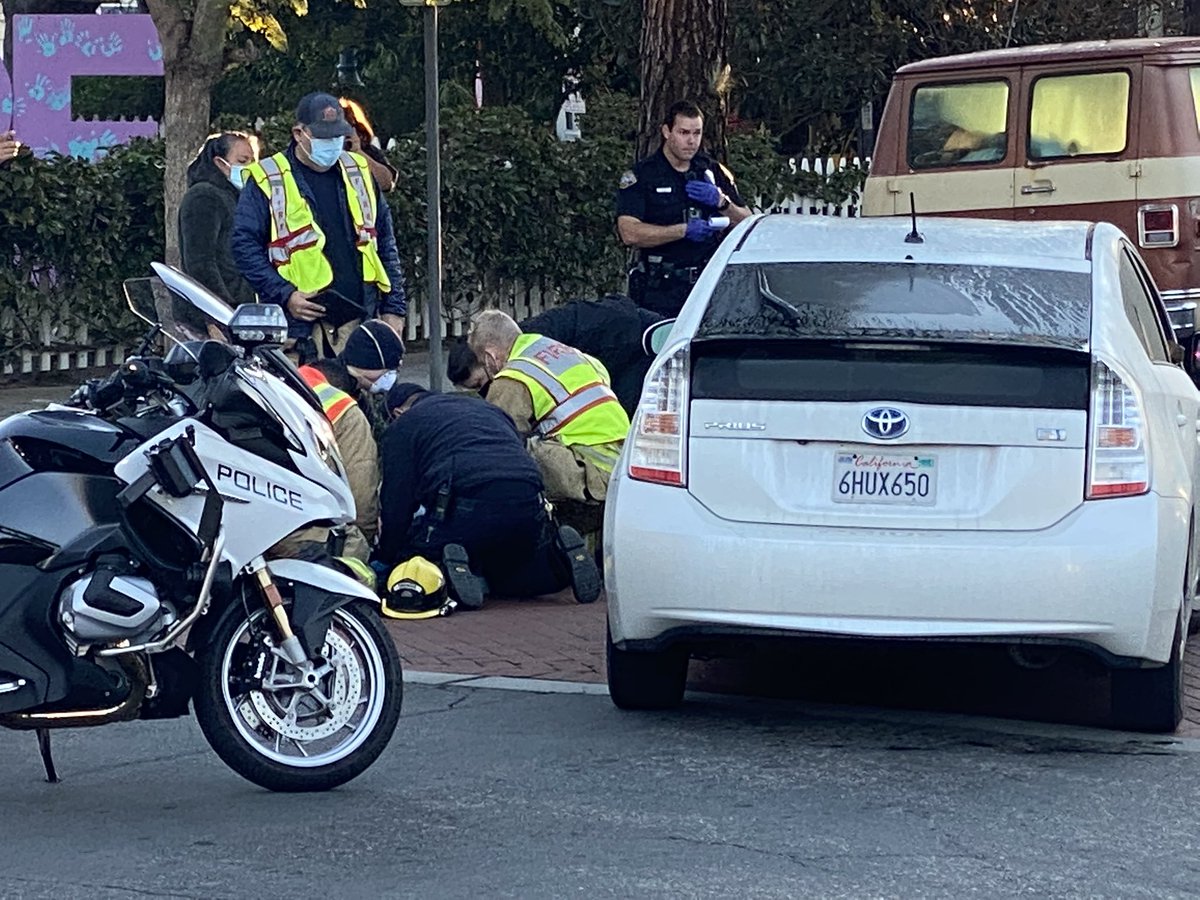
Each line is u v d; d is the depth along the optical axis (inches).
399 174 752.3
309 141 431.5
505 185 785.6
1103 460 260.2
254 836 225.6
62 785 250.8
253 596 240.4
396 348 401.1
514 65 1149.7
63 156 673.0
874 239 298.5
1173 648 267.1
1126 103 538.3
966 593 257.9
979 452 261.4
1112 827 229.1
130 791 247.3
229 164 465.7
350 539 364.5
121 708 234.7
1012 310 273.3
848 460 263.3
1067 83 547.5
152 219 676.7
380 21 1148.5
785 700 300.2
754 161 933.8
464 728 278.5
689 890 205.0
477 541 361.1
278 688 240.7
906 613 259.6
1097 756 263.1
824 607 261.0
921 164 570.3
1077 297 278.2
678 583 264.8
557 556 371.9
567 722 282.7
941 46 1053.2
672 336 276.4
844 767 256.7
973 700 301.0
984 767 257.0
